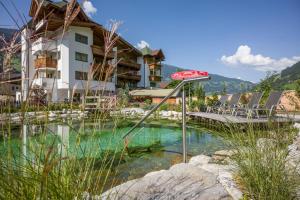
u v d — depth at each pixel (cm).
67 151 113
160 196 198
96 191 122
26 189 87
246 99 1024
